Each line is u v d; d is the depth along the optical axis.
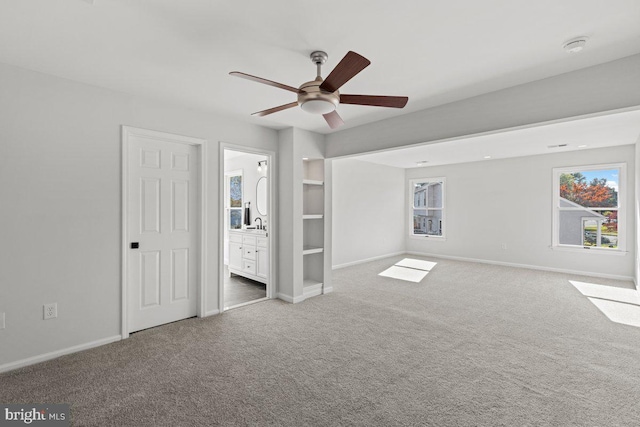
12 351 2.38
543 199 6.11
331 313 3.66
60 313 2.59
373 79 2.65
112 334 2.87
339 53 2.21
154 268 3.23
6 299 2.36
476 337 2.99
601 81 2.37
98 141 2.77
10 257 2.37
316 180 4.59
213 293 3.62
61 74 2.54
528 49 2.17
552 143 5.07
